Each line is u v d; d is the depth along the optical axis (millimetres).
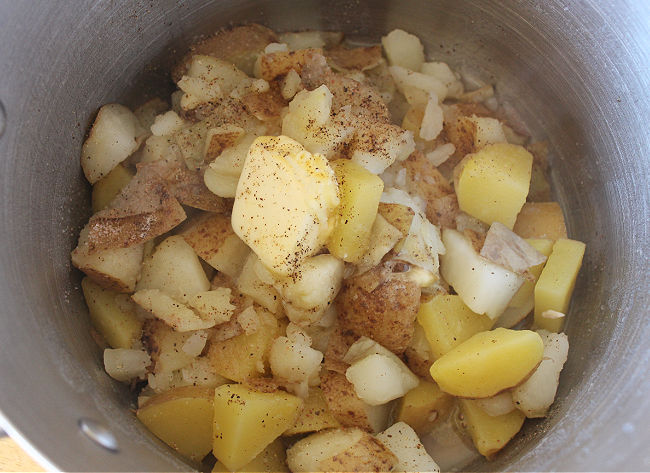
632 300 236
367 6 303
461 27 297
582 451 201
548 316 258
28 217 225
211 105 273
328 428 243
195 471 223
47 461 183
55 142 237
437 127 285
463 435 255
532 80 289
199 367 244
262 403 228
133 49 262
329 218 237
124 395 239
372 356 239
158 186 256
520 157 275
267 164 236
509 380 235
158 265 253
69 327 232
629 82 246
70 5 229
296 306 243
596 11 246
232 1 283
